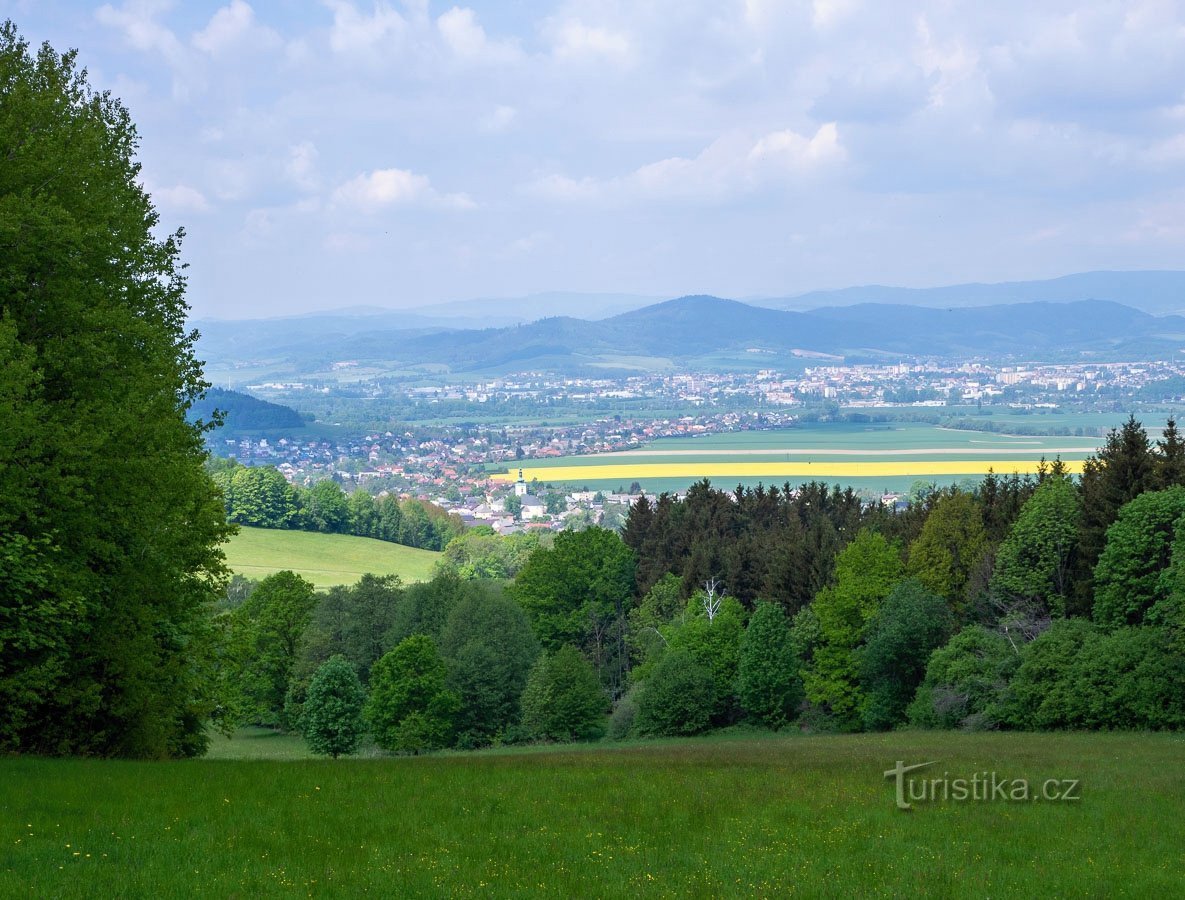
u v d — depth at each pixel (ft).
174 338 118.93
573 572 344.08
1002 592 239.30
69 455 90.63
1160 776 104.22
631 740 255.50
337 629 320.50
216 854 60.03
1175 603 183.52
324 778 88.74
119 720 106.93
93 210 100.94
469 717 280.10
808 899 57.16
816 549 317.83
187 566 113.80
